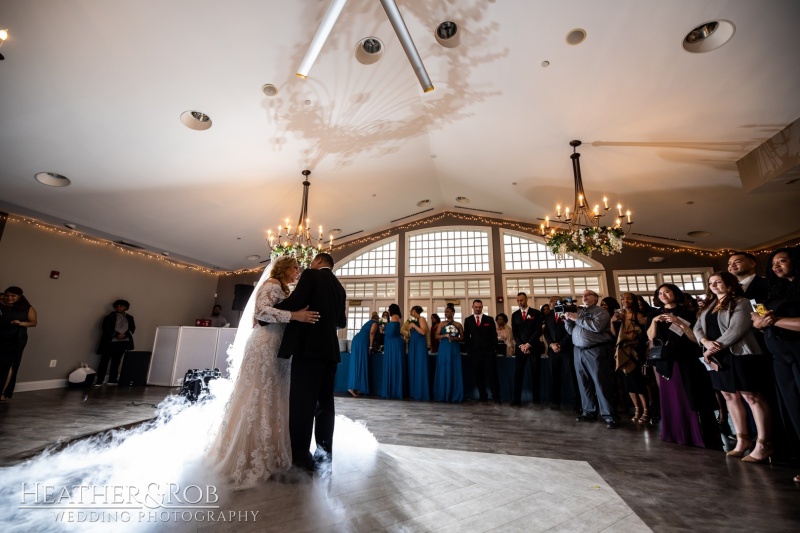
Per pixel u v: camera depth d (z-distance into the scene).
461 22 3.18
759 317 2.10
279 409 2.03
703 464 2.26
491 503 1.64
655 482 1.93
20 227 5.48
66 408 3.89
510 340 6.54
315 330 2.04
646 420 3.69
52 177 4.74
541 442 2.81
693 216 5.94
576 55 3.24
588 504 1.64
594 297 3.75
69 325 6.05
